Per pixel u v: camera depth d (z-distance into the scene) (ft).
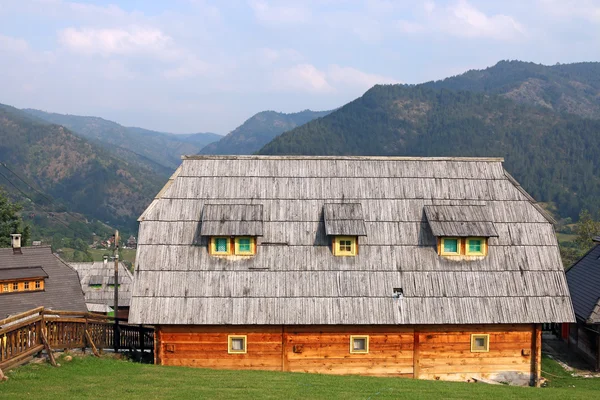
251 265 75.05
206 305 71.56
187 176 83.25
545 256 78.13
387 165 86.07
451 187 84.07
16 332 55.52
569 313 73.82
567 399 61.93
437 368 74.08
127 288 173.58
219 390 56.18
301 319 71.15
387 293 73.72
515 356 75.05
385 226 79.41
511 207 82.48
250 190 82.17
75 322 66.59
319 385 61.36
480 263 76.95
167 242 76.48
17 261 127.54
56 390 50.60
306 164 85.66
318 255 76.43
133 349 74.95
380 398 56.85
